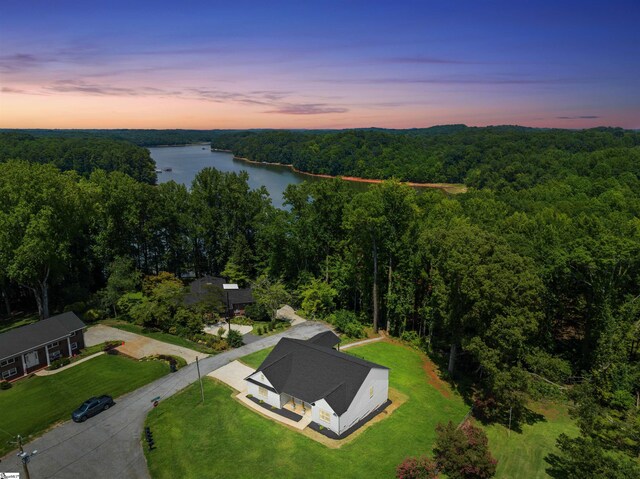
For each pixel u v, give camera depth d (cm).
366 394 3262
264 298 5200
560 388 3819
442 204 7412
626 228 4750
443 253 3934
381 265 5272
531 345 4016
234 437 2972
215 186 6606
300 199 6025
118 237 6006
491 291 3384
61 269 5181
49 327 4109
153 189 6341
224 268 6706
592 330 4156
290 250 6038
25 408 3328
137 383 3709
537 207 8212
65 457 2781
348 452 2847
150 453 2816
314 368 3409
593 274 4009
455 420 3388
